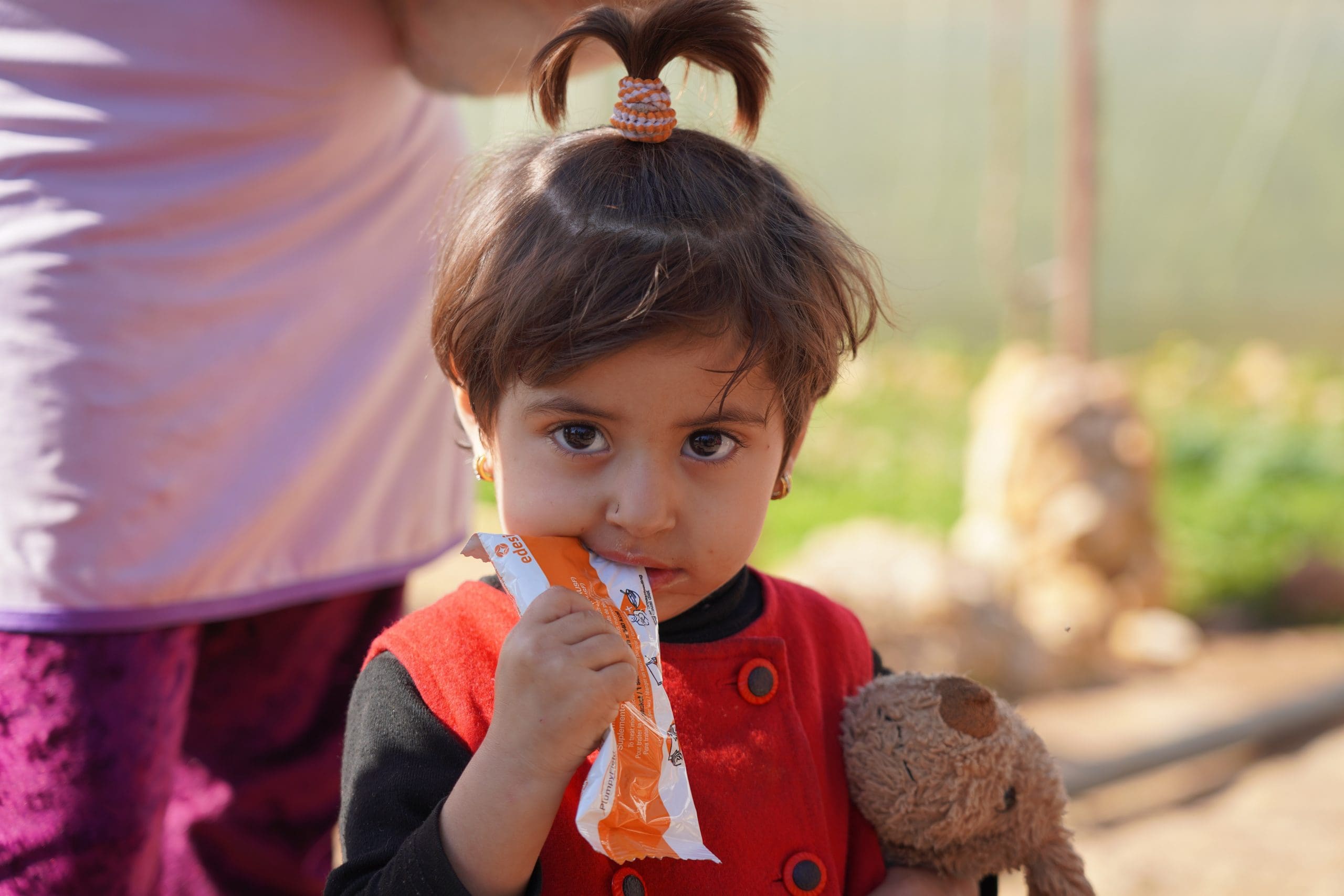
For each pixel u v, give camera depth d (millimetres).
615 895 1214
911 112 18750
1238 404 12172
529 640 1110
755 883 1264
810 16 17984
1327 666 6035
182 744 1984
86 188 1557
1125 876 3430
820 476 8945
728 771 1289
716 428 1184
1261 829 3701
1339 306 17734
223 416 1691
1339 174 18812
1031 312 8344
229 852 2074
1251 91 18562
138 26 1570
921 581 5324
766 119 1595
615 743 1112
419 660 1276
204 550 1684
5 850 1586
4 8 1543
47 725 1568
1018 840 1395
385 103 1856
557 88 1377
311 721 2049
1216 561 7406
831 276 1284
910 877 1389
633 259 1143
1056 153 19016
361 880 1166
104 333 1560
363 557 1974
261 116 1665
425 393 2031
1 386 1535
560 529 1198
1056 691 5438
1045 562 6457
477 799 1102
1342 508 8469
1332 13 15430
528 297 1153
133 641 1616
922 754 1355
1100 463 6547
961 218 18391
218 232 1654
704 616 1359
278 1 1657
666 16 1276
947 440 10242
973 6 17875
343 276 1841
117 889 1616
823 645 1491
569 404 1152
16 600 1553
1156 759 4176
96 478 1566
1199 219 18844
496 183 1305
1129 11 17938
